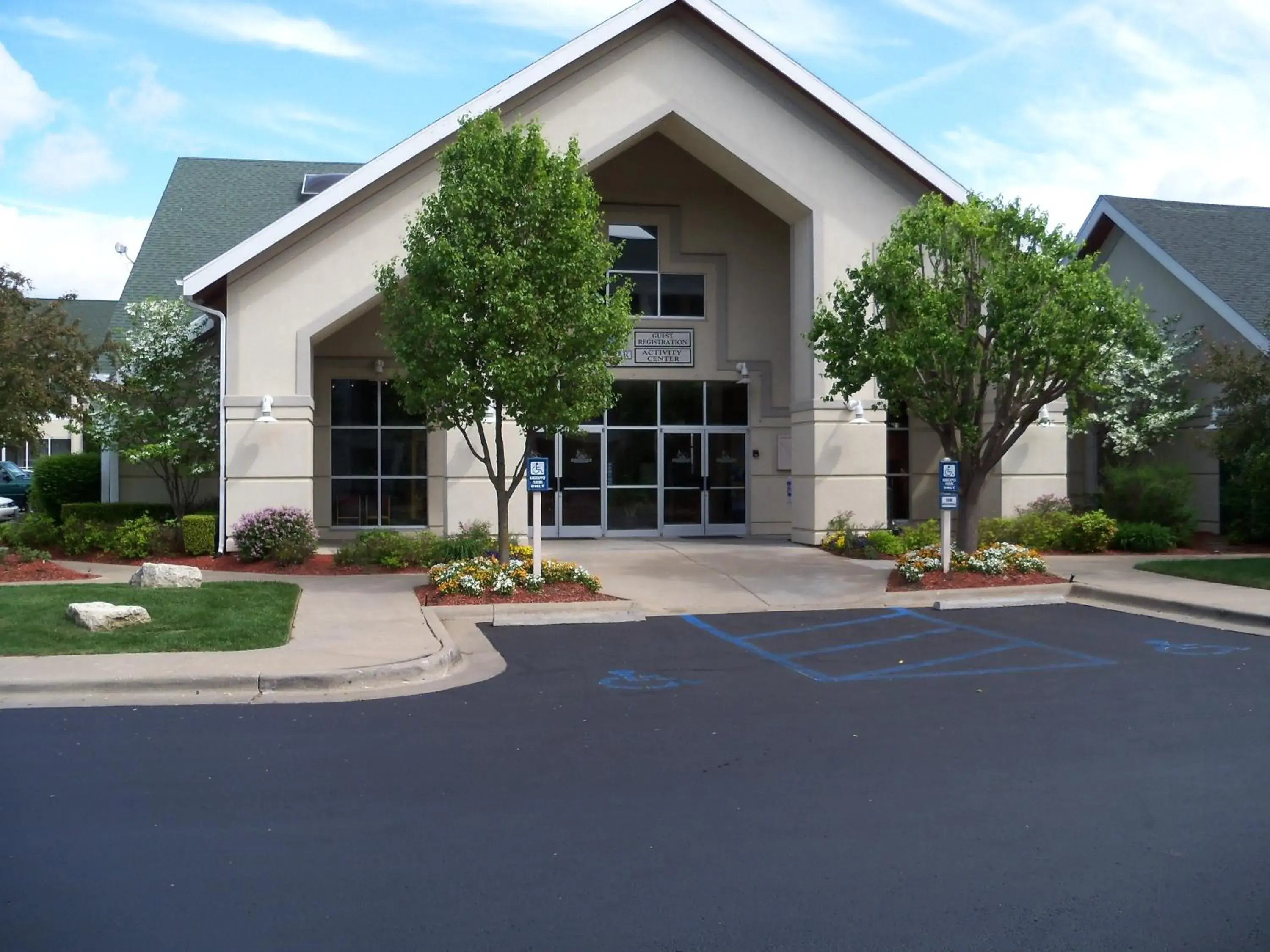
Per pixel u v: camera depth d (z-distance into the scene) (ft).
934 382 48.98
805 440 65.62
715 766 23.35
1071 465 77.71
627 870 17.54
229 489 57.21
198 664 32.12
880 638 39.24
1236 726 26.68
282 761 23.71
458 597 44.32
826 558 59.47
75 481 72.18
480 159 45.19
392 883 17.06
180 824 19.70
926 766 23.30
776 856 18.16
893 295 48.34
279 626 37.27
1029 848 18.56
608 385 46.91
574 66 61.00
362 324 68.33
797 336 66.39
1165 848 18.54
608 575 53.83
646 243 71.82
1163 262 73.92
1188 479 66.64
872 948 14.88
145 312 62.03
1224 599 44.37
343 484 68.64
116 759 23.81
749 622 42.55
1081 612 44.62
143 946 14.85
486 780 22.38
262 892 16.69
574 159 45.93
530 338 44.45
